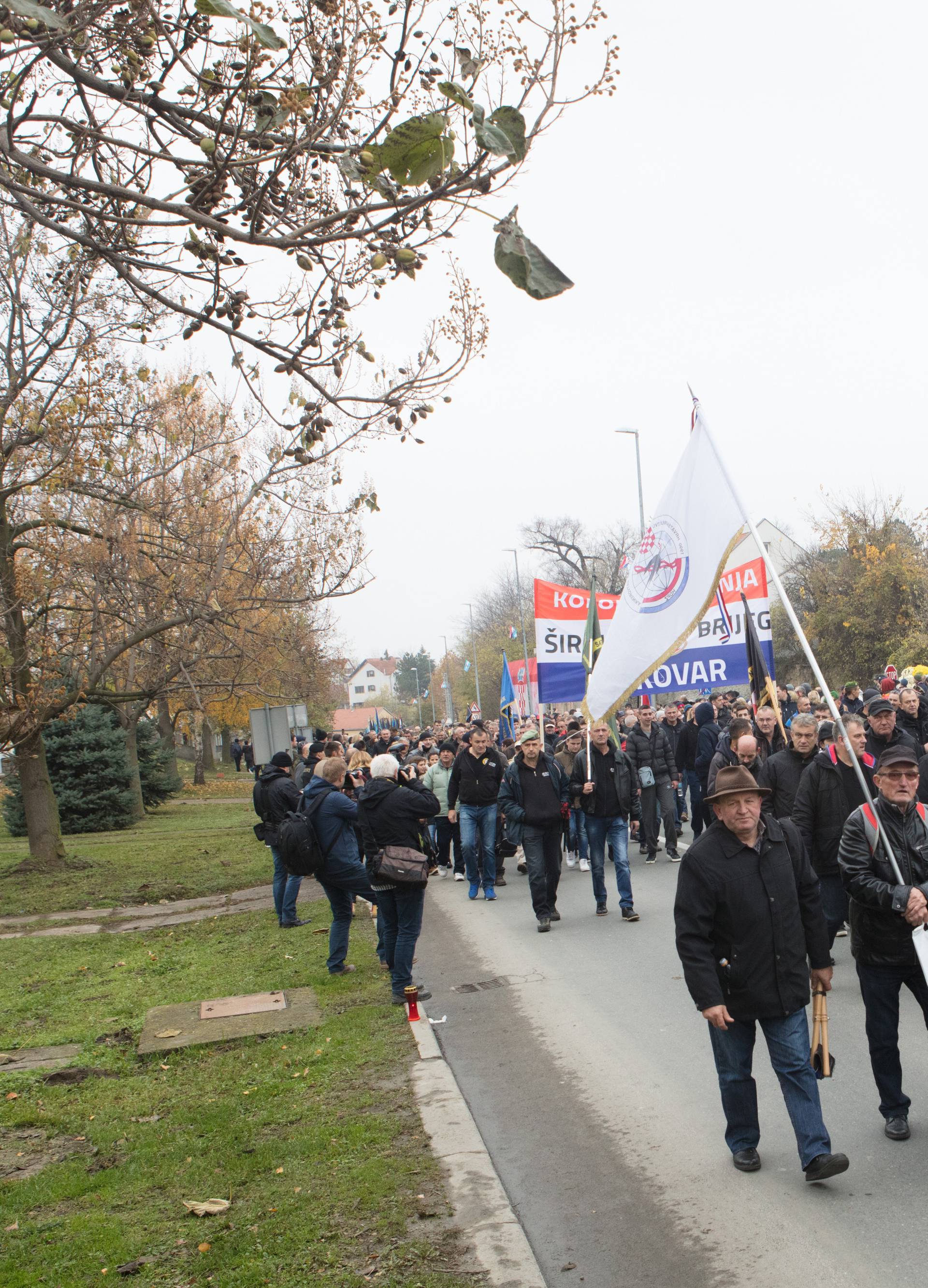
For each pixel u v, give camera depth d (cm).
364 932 1112
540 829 1059
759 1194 459
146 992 930
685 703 2028
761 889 466
